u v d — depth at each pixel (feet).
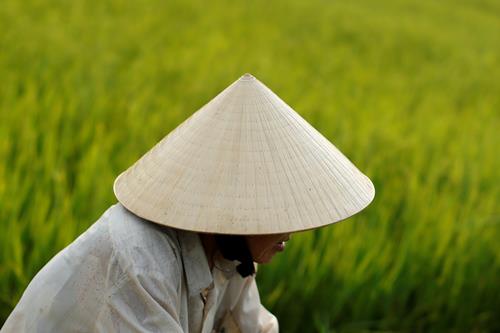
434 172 19.65
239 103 6.58
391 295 14.40
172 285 6.59
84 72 27.99
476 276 15.23
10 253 13.07
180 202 6.22
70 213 13.99
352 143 22.13
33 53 28.89
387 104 28.55
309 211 6.16
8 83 23.57
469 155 22.08
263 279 13.78
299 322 13.91
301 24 52.37
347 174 6.65
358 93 30.45
